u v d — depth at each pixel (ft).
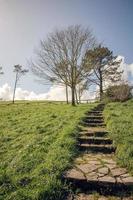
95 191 24.27
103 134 42.39
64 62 115.03
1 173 26.89
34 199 21.66
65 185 24.54
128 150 31.71
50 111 82.02
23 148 35.53
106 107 90.58
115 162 30.50
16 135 44.39
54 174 25.58
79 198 23.06
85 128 48.06
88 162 30.45
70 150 33.76
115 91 141.90
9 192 23.21
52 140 38.78
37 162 29.71
